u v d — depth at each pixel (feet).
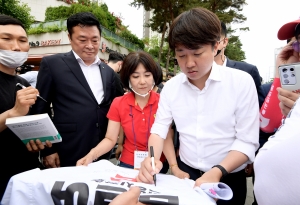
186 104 4.59
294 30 3.83
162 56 74.95
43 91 6.47
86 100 6.66
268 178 2.39
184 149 4.75
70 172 3.92
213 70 4.33
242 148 4.09
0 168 5.32
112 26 61.16
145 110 5.95
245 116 4.21
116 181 3.53
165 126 4.86
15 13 42.78
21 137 5.00
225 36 7.01
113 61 12.85
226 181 4.59
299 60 4.11
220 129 4.37
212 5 54.03
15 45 5.60
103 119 6.99
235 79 4.26
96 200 3.14
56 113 6.63
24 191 3.45
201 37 3.63
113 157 12.23
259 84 7.02
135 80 5.68
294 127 2.44
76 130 6.47
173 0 48.24
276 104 4.31
